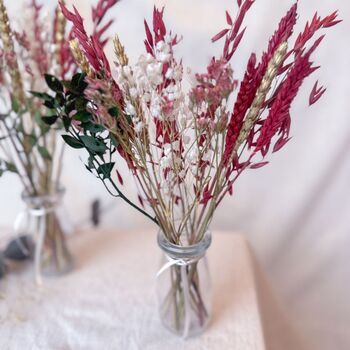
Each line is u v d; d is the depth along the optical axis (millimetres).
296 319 792
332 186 697
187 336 490
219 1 604
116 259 616
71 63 502
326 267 751
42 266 583
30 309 540
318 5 597
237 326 501
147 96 383
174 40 397
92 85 365
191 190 434
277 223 729
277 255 751
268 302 639
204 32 618
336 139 664
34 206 560
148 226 757
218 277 569
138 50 631
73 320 523
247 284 557
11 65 480
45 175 557
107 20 625
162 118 376
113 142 392
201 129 385
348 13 596
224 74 358
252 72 380
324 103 647
